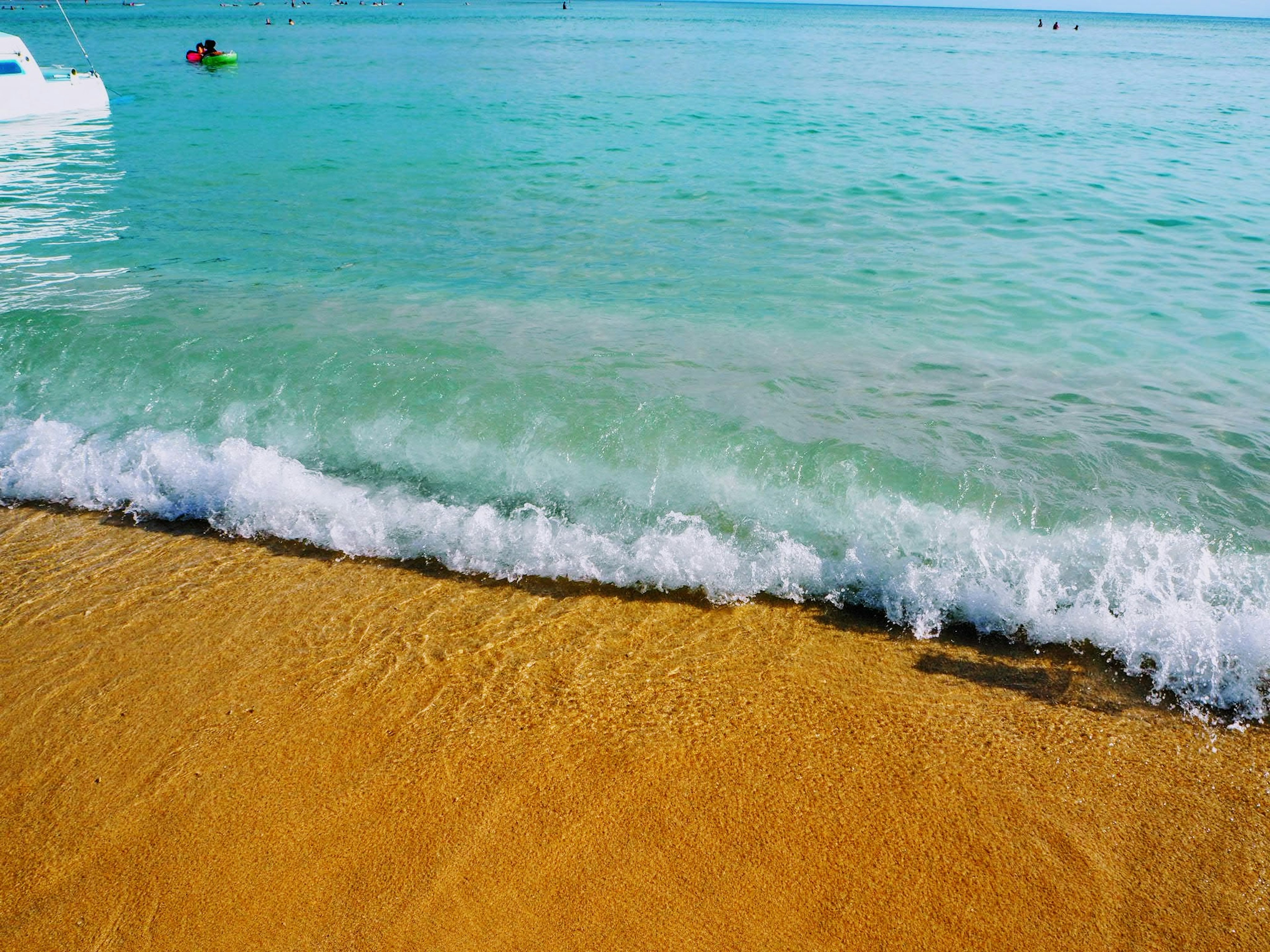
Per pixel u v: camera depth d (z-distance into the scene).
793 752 3.57
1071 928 2.91
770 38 60.72
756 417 5.84
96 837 3.18
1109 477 5.24
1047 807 3.35
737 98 23.83
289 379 6.31
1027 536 4.77
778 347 7.06
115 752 3.54
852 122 19.81
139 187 12.63
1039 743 3.64
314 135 17.06
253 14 77.50
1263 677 3.93
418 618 4.34
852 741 3.63
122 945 2.82
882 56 43.53
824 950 2.82
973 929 2.90
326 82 26.09
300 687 3.88
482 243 10.10
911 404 6.10
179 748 3.56
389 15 85.19
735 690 3.90
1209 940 2.87
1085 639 4.20
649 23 84.75
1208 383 6.52
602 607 4.43
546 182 13.31
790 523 4.96
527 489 5.28
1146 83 30.89
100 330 7.05
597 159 15.08
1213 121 20.62
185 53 35.22
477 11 103.50
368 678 3.94
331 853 3.12
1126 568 4.52
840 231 10.84
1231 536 4.72
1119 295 8.48
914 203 12.33
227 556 4.83
